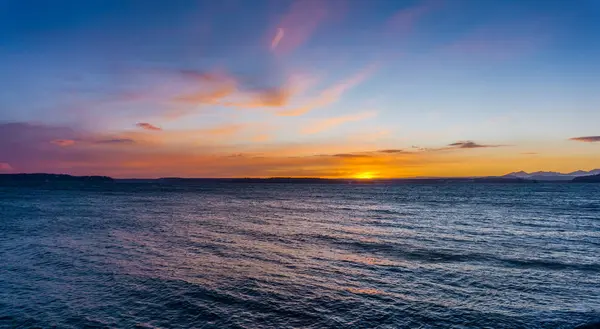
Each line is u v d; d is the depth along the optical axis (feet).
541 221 146.10
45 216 160.76
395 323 43.55
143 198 328.29
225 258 77.25
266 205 255.91
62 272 65.16
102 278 61.31
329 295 53.16
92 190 518.37
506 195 396.57
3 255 79.15
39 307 48.21
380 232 116.06
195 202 283.79
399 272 66.13
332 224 138.72
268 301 50.55
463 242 96.99
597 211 190.39
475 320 44.39
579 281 60.59
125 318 44.65
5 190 490.08
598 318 44.57
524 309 47.91
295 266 70.49
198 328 41.83
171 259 75.87
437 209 211.20
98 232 114.01
